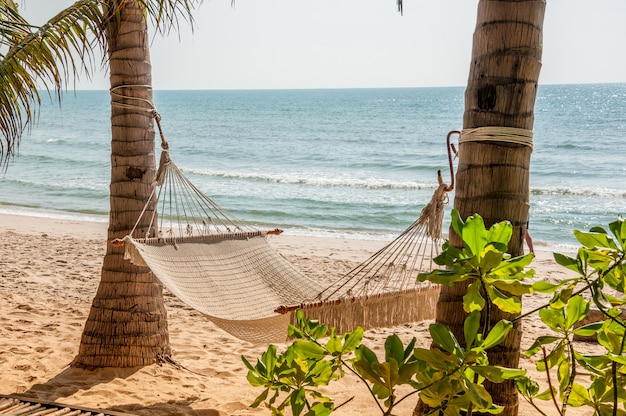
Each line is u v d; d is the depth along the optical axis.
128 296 4.91
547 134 38.25
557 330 1.80
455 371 1.57
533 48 2.93
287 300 4.42
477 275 1.67
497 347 2.98
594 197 19.62
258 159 31.08
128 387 4.63
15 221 14.48
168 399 4.49
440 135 41.59
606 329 1.78
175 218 16.08
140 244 4.30
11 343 5.63
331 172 26.36
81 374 4.83
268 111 72.12
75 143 37.22
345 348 1.84
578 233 1.78
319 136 42.25
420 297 3.86
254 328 4.00
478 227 1.67
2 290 7.73
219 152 33.72
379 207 18.20
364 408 4.52
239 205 18.41
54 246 10.92
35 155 29.73
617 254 1.75
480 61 2.98
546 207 18.09
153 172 4.88
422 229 3.88
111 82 4.77
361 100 96.06
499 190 2.95
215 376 5.10
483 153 2.96
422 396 1.60
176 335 6.17
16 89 4.11
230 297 4.27
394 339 1.64
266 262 4.73
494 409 1.61
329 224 16.09
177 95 158.75
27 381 4.74
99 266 9.37
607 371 1.75
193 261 4.43
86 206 18.30
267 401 4.57
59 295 7.61
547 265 10.81
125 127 4.73
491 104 2.94
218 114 68.25
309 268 9.98
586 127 42.75
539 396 1.86
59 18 4.20
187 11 4.36
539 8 2.93
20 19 4.42
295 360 1.87
